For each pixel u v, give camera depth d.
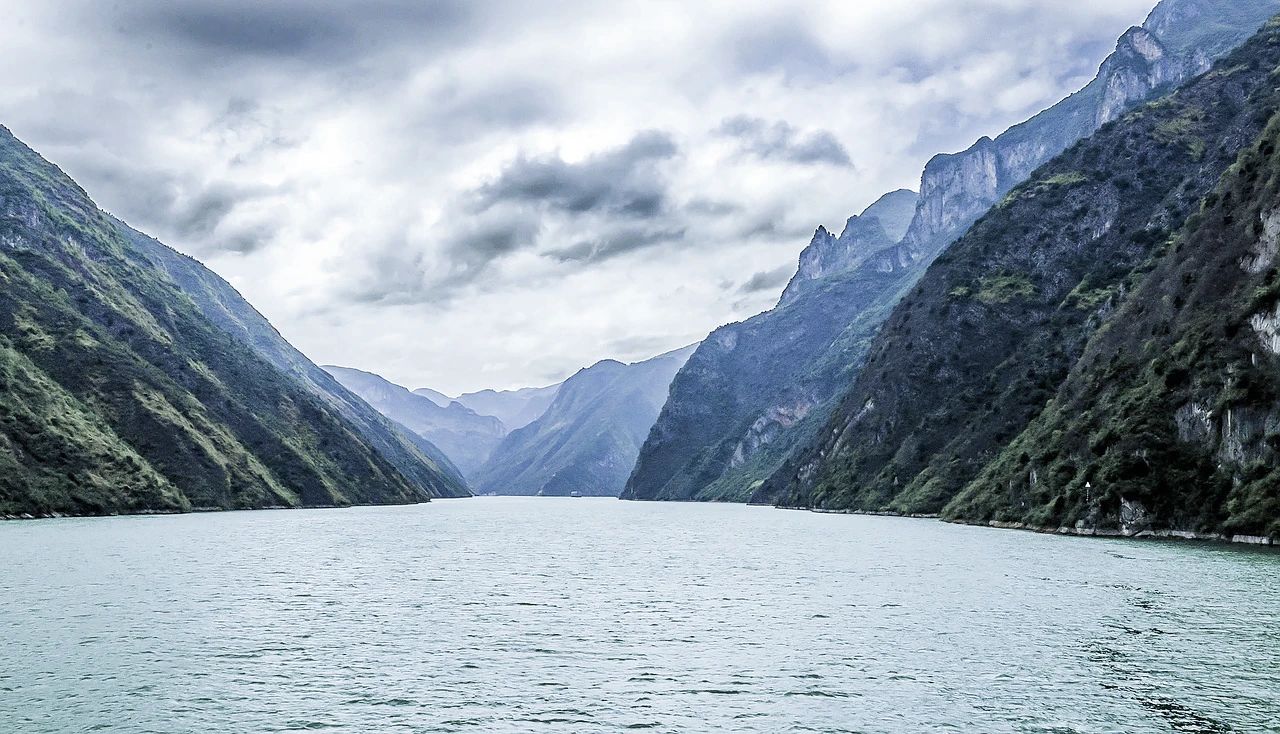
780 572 84.31
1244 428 103.06
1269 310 105.56
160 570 85.94
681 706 37.47
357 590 73.38
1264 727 33.62
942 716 35.56
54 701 38.31
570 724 35.28
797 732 34.00
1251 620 53.22
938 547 105.88
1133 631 50.59
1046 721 34.75
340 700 38.59
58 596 67.62
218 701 38.41
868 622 55.44
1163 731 33.25
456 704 37.94
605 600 66.88
